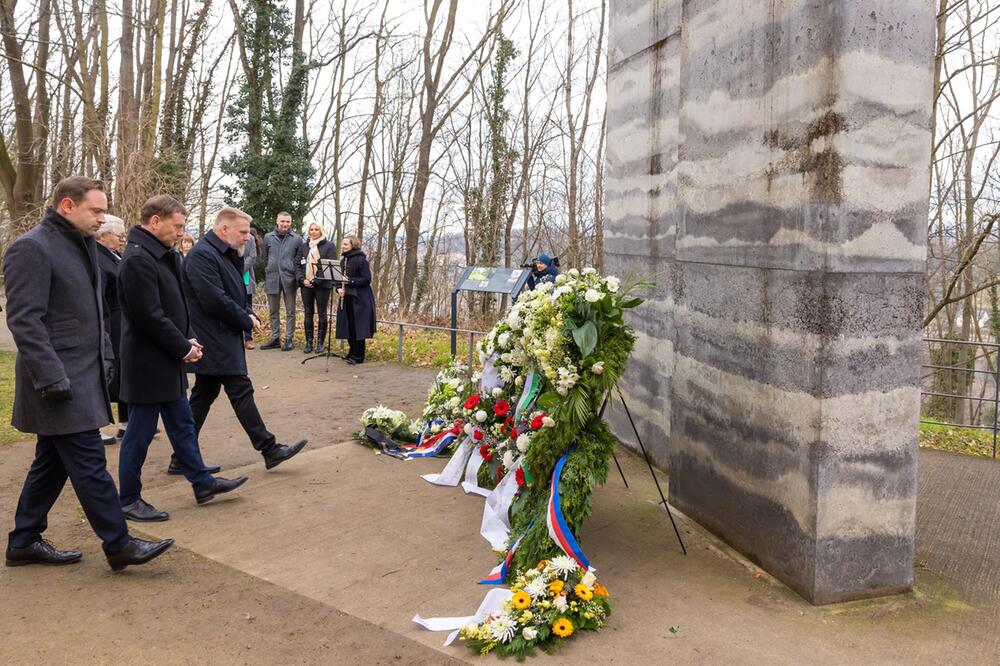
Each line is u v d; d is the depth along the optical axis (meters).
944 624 3.39
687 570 3.93
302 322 13.65
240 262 5.34
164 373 4.48
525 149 22.31
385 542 4.25
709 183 4.36
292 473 5.49
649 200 6.03
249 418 5.31
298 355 10.63
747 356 4.02
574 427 3.87
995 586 3.79
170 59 21.52
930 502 5.12
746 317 4.02
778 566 3.81
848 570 3.58
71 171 16.84
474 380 5.80
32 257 3.48
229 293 5.15
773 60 3.79
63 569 3.84
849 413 3.52
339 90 23.36
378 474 5.50
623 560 4.05
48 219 3.64
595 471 3.87
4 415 6.99
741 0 4.04
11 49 15.58
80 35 18.06
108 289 5.99
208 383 5.25
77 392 3.59
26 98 15.88
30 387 3.59
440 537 4.33
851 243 3.45
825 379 3.47
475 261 21.91
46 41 16.95
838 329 3.46
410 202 24.56
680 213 4.70
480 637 3.13
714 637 3.25
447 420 6.10
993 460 6.23
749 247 3.99
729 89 4.16
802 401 3.60
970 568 4.02
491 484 5.16
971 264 11.80
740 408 4.09
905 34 3.47
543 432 3.94
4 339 11.61
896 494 3.64
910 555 3.69
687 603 3.57
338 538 4.30
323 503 4.87
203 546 4.16
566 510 3.73
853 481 3.56
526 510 4.04
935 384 15.55
